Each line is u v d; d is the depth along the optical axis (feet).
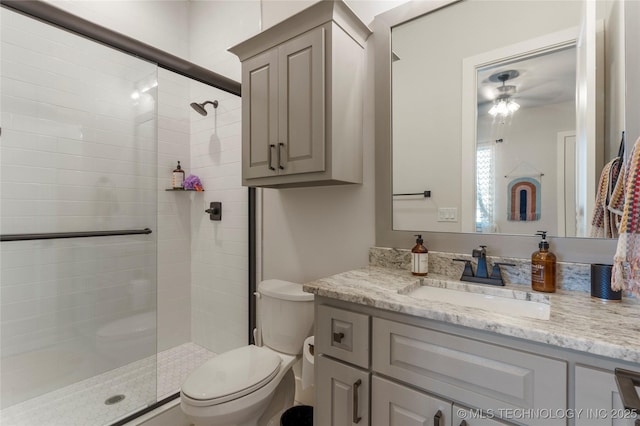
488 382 2.44
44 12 3.96
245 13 6.93
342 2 4.19
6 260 5.39
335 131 4.33
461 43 4.17
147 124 7.07
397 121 4.64
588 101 3.40
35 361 5.60
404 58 4.58
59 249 5.91
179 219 7.98
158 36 7.59
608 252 3.20
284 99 4.70
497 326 2.35
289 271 6.03
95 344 6.21
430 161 4.38
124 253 6.72
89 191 6.32
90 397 5.62
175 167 7.86
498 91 3.93
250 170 5.17
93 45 6.29
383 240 4.75
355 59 4.73
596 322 2.39
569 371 2.16
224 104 7.32
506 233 3.85
